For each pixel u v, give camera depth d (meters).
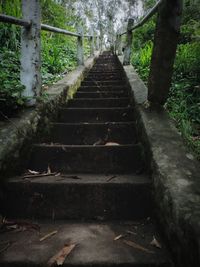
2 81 3.08
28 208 2.12
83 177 2.38
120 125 3.26
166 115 2.87
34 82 3.05
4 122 2.55
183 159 2.07
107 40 24.92
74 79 5.06
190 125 3.20
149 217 2.08
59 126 3.29
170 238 1.61
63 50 7.86
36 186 2.14
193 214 1.44
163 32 2.69
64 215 2.11
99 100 4.38
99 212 2.12
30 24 2.96
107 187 2.13
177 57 4.91
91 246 1.72
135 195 2.13
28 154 2.61
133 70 5.73
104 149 2.68
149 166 2.29
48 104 3.31
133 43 9.04
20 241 1.78
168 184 1.78
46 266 1.56
